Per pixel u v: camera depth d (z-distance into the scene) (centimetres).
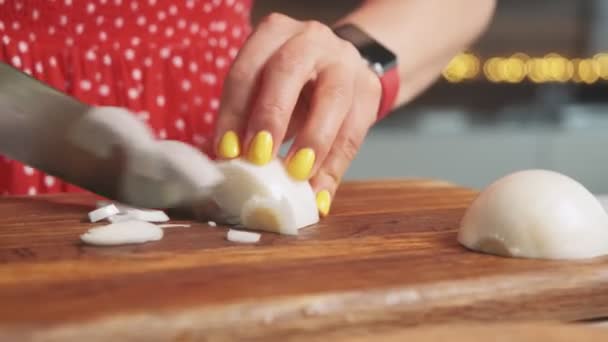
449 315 45
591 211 50
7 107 56
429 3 67
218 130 56
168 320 41
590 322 47
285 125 55
